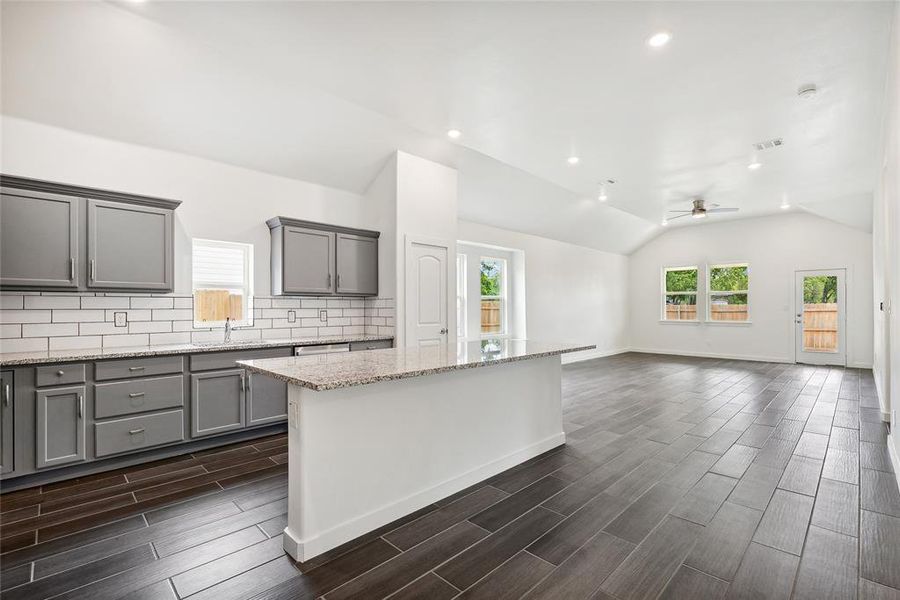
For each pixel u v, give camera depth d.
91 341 3.34
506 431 3.06
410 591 1.75
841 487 2.70
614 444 3.56
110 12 2.71
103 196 3.15
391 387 2.34
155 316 3.65
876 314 5.85
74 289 3.03
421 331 4.76
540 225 7.38
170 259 3.46
